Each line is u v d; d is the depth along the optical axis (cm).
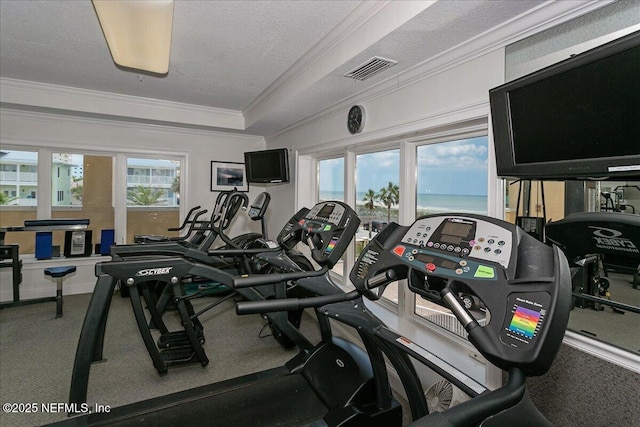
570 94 126
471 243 115
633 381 127
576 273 142
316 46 264
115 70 327
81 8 219
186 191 509
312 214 234
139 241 425
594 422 138
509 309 93
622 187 135
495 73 184
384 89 270
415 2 171
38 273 431
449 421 74
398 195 294
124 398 227
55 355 284
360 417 184
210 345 310
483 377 190
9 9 221
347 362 221
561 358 150
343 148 352
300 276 174
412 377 155
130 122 458
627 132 111
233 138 538
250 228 550
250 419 200
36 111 402
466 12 166
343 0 203
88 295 443
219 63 304
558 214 157
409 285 123
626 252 121
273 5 210
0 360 275
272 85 361
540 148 139
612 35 136
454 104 209
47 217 438
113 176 479
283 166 429
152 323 332
